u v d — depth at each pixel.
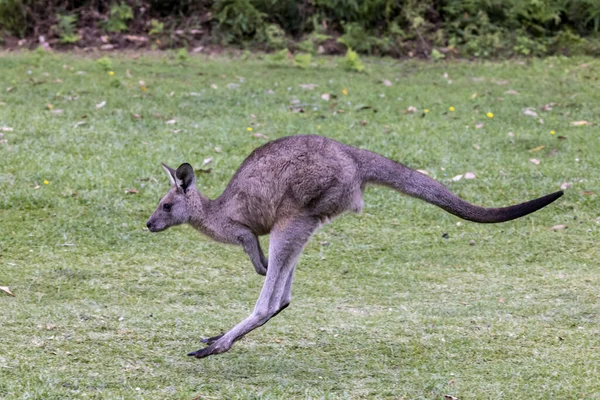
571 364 20.27
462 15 56.25
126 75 46.91
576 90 46.69
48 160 33.91
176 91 44.22
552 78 49.34
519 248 28.75
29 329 21.56
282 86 45.94
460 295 25.12
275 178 20.28
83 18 55.19
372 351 21.05
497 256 28.19
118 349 20.61
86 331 21.64
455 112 42.28
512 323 22.91
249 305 24.20
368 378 19.50
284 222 20.23
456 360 20.56
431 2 56.81
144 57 52.00
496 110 42.66
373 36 55.25
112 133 37.56
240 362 20.27
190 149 35.78
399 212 31.30
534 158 36.06
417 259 27.92
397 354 20.91
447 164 35.00
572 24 57.38
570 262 27.70
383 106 42.91
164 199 21.25
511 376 19.59
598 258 28.00
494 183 33.31
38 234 28.36
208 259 27.48
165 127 38.72
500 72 50.56
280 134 38.06
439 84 47.62
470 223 30.70
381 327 22.55
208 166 33.97
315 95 44.28
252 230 20.98
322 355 20.81
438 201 20.22
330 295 25.11
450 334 22.14
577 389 18.86
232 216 20.86
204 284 25.61
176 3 56.66
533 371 19.84
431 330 22.38
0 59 49.50
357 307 24.19
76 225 29.14
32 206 30.22
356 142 37.09
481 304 24.36
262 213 20.58
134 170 33.34
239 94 44.03
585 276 26.56
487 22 55.62
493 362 20.47
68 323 22.11
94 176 32.59
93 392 18.19
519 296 25.03
